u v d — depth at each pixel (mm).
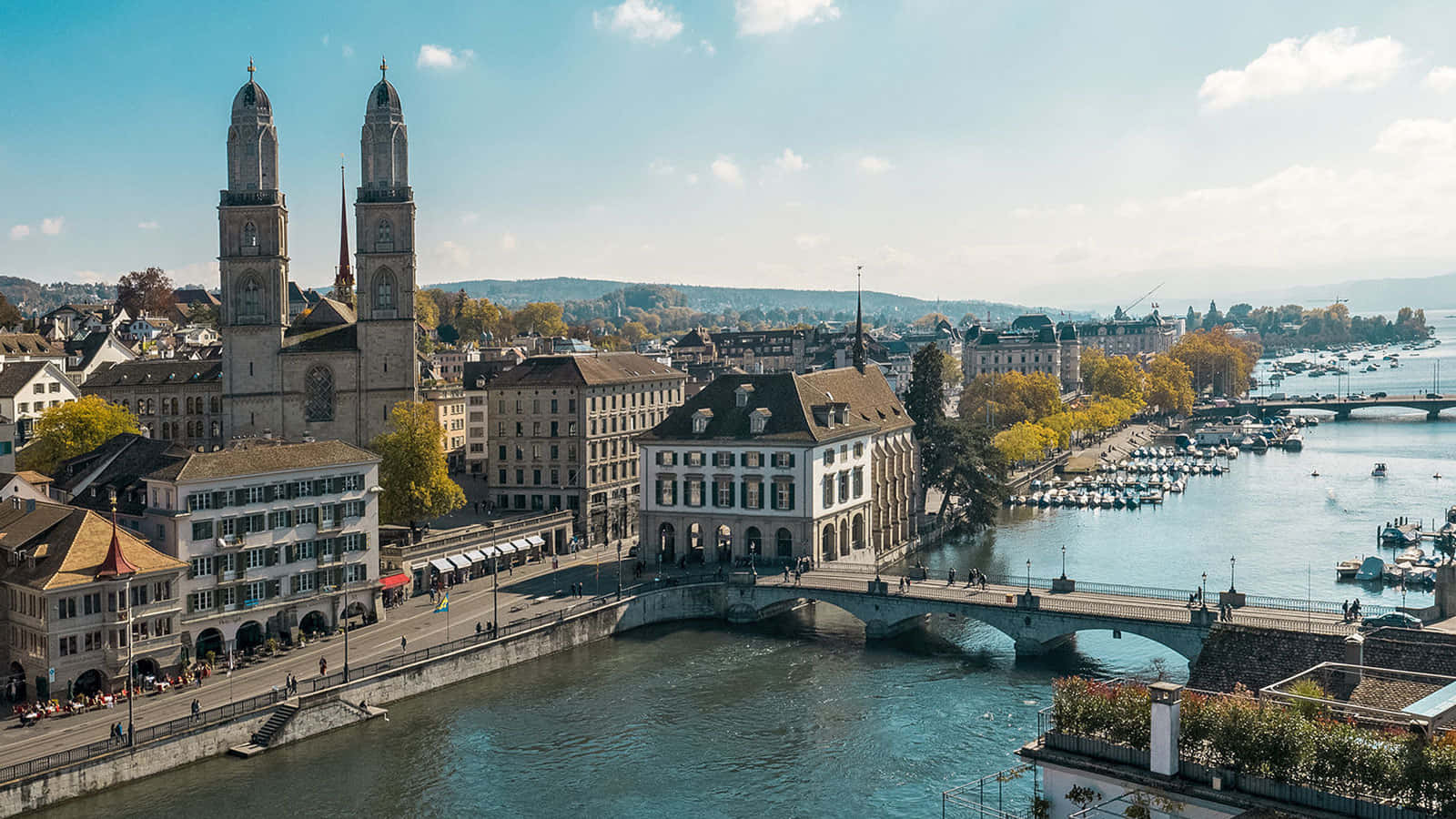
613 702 109625
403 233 178500
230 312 174875
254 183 174500
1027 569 165250
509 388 184375
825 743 98188
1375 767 47375
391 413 175000
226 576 114312
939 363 199000
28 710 96625
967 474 192875
